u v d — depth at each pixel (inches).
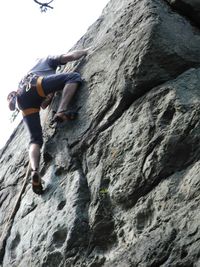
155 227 201.5
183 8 255.3
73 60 276.4
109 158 230.7
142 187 213.8
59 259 228.4
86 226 226.7
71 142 253.6
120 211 219.6
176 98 217.8
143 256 196.9
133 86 232.4
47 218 243.6
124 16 262.1
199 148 204.7
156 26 236.5
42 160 266.2
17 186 290.2
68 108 259.3
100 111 245.6
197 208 190.9
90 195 234.7
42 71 277.0
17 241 260.1
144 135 220.4
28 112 268.1
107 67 253.4
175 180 204.7
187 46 238.7
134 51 237.8
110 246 217.6
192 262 181.6
